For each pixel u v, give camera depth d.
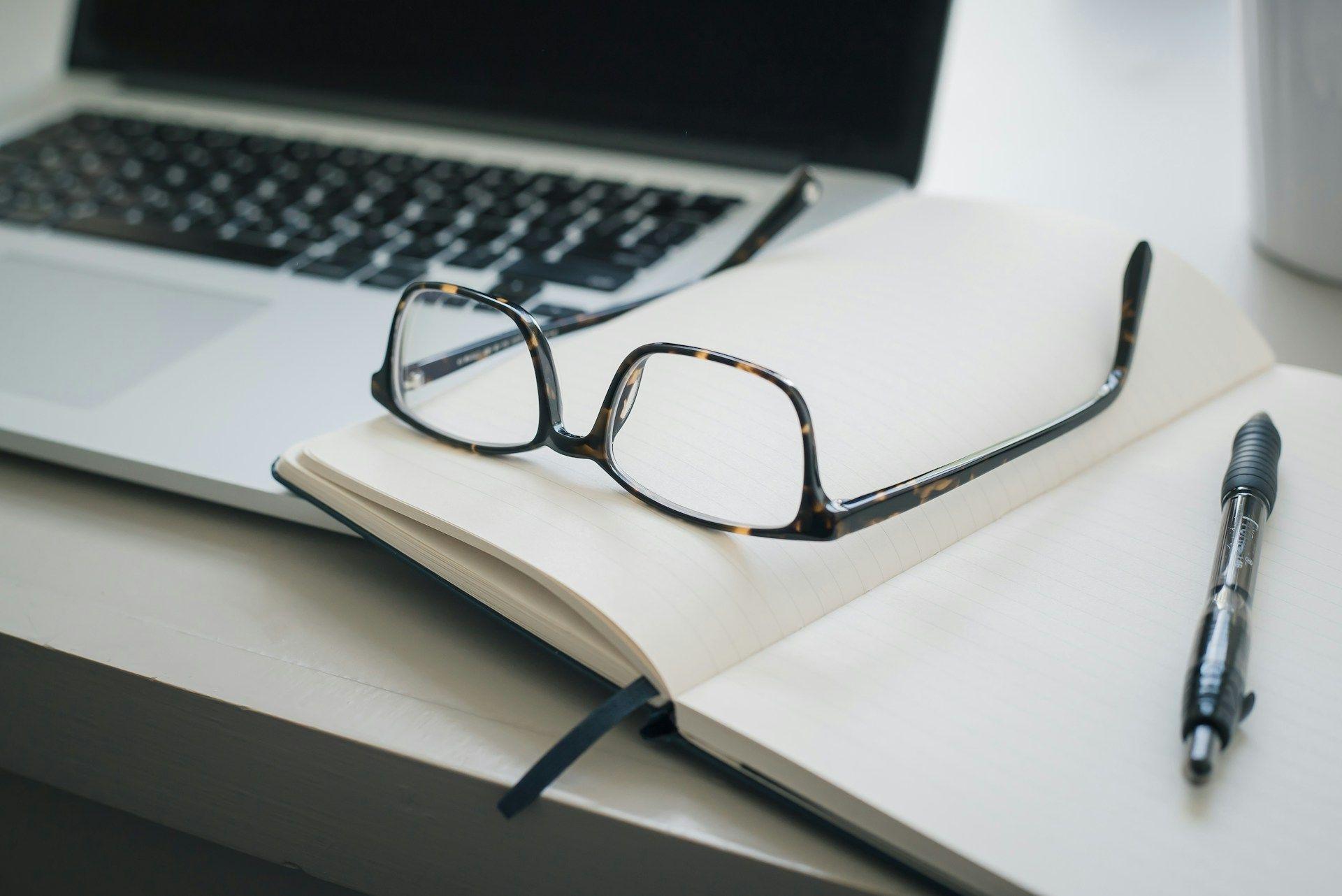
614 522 0.42
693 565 0.40
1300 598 0.42
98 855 0.55
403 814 0.40
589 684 0.43
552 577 0.39
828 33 0.84
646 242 0.75
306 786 0.42
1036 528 0.46
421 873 0.42
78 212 0.80
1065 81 1.17
